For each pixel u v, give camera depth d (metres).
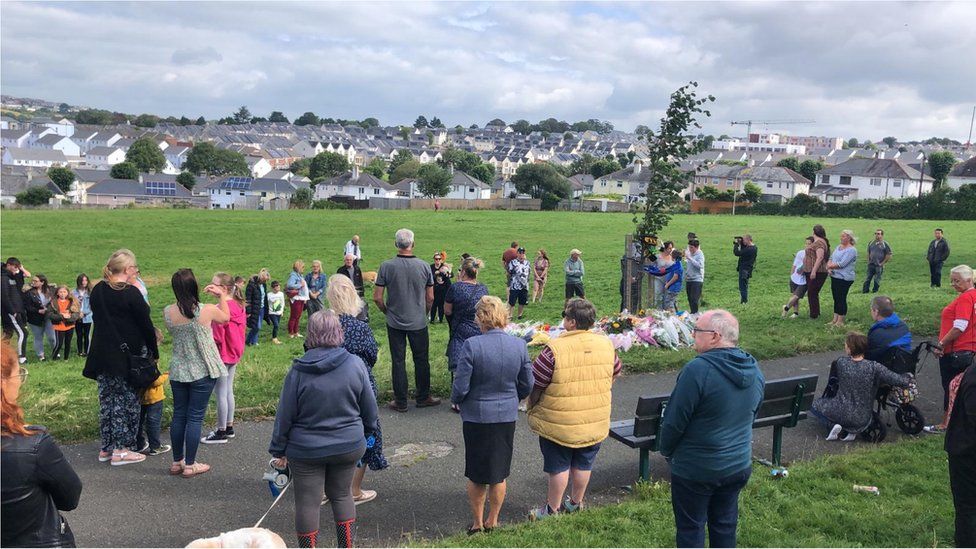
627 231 55.00
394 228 55.97
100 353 6.93
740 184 108.12
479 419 5.69
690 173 13.56
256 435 8.08
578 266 20.02
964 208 65.19
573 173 158.50
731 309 18.25
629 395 9.67
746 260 20.25
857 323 14.64
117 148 193.25
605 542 5.40
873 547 5.37
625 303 13.98
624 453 7.82
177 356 6.80
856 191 101.94
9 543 3.24
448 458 7.52
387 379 9.93
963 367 8.09
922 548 5.35
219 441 7.81
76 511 6.12
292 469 5.07
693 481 4.46
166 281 32.00
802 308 17.58
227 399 7.83
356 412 5.12
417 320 8.90
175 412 6.86
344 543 5.21
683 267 17.12
